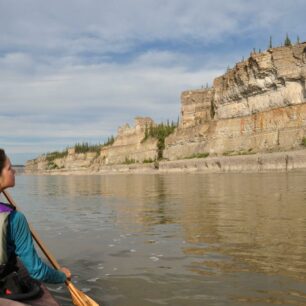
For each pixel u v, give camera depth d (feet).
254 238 34.86
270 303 20.26
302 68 208.74
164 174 249.75
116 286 23.48
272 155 180.86
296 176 125.08
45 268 15.14
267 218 45.03
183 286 23.13
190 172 242.78
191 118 370.53
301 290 21.88
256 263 27.17
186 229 40.73
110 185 146.10
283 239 34.01
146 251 31.78
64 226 45.68
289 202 58.39
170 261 28.53
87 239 37.32
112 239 37.01
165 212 54.95
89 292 22.57
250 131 235.20
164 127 437.99
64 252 32.19
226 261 27.96
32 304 14.66
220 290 22.29
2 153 14.93
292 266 26.20
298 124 205.05
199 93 365.61
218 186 104.22
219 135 255.70
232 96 258.16
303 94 209.87
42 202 79.87
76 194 102.12
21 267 16.84
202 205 60.90
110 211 59.11
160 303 20.76
